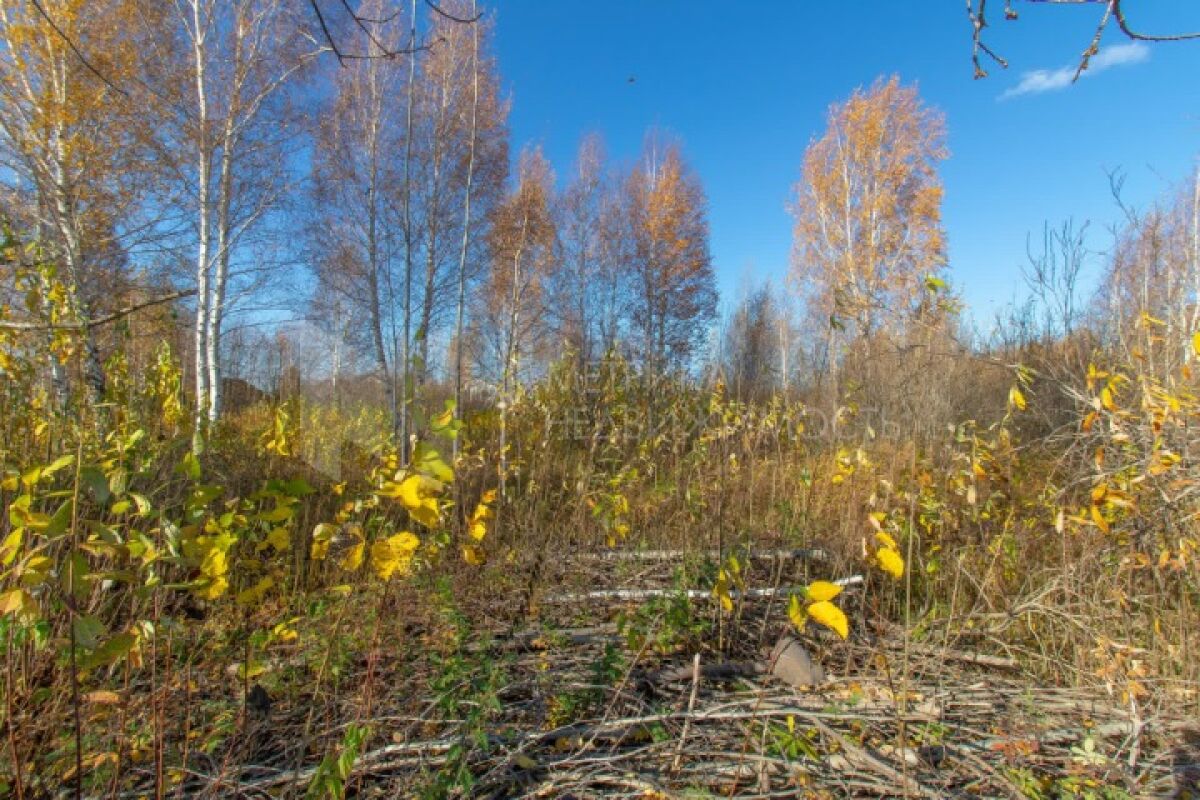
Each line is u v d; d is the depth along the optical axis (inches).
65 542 61.2
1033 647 117.3
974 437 125.3
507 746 80.6
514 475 206.4
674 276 647.8
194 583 52.9
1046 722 92.1
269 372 351.3
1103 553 109.4
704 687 101.7
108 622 71.9
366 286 316.8
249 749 74.4
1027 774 78.0
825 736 86.0
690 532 157.1
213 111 271.4
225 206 271.4
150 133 247.1
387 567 57.1
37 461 92.1
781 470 180.4
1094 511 96.6
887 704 93.0
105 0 232.1
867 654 114.2
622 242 652.7
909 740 85.9
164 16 250.8
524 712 89.4
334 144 304.7
